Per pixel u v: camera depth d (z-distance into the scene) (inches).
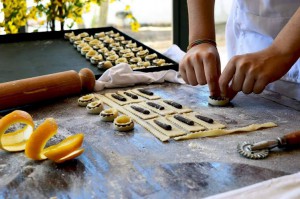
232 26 43.4
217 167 24.2
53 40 55.4
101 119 32.0
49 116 33.7
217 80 33.9
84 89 38.7
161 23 91.0
